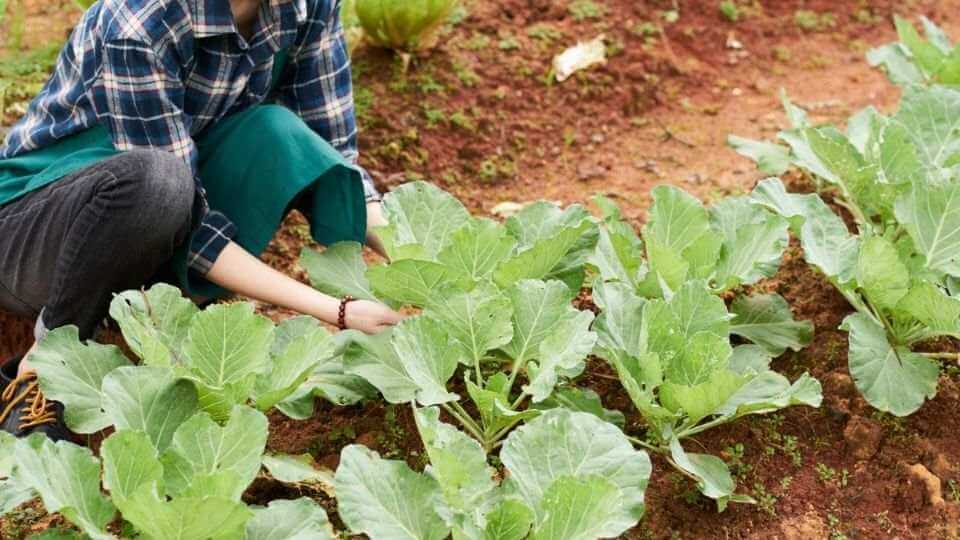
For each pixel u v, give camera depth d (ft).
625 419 8.27
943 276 8.89
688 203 8.80
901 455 8.17
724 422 8.27
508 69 12.72
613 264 8.75
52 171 8.19
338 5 8.91
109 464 6.43
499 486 7.43
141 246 7.86
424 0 11.78
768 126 12.70
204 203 8.20
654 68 13.26
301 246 10.62
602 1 13.80
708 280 8.61
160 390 7.20
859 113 10.59
